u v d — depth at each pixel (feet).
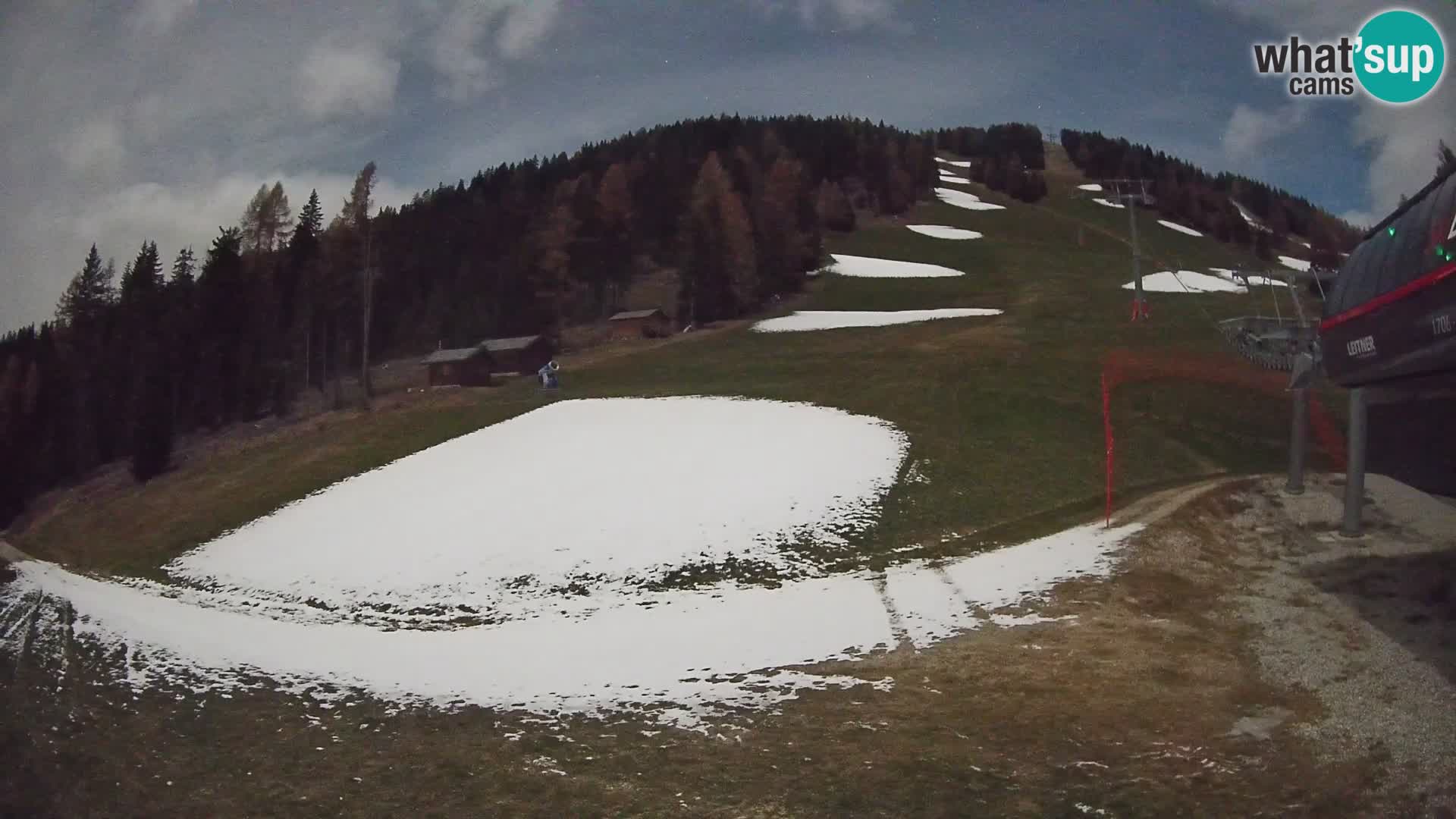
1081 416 147.33
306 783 50.11
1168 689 55.11
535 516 114.52
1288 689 53.62
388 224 389.39
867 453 130.72
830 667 64.75
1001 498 112.37
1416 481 73.92
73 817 46.52
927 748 49.11
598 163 567.59
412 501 127.44
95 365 276.62
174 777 51.57
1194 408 149.38
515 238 404.77
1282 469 121.49
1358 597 69.97
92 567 124.67
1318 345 103.76
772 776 47.29
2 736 58.49
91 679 70.74
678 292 345.51
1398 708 48.47
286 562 110.32
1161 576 79.66
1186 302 253.24
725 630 76.43
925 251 410.31
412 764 52.01
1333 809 38.58
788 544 99.66
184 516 141.90
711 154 459.32
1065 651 63.77
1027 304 264.31
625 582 93.15
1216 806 39.96
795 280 340.18
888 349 214.90
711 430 150.00
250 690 67.26
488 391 217.77
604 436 151.43
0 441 230.48
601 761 50.88
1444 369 59.52
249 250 352.69
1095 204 586.04
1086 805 41.16
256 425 247.09
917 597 81.35
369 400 244.22
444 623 87.04
